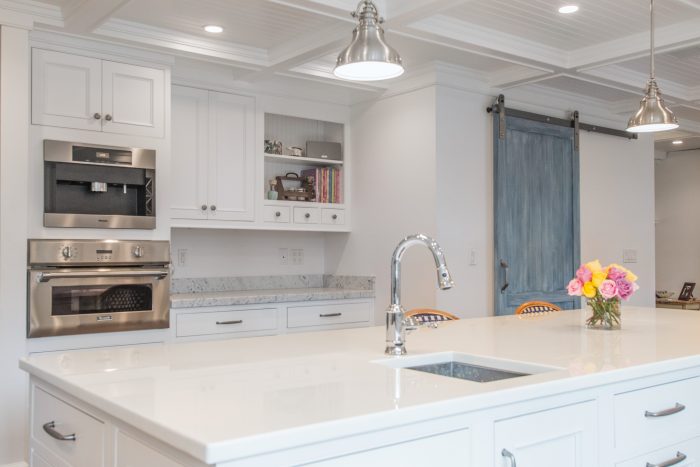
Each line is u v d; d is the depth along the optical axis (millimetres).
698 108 5711
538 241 5016
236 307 4242
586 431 1730
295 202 4844
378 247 4922
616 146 5945
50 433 1737
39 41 3504
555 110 5383
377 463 1285
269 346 2256
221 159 4473
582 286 2865
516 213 4871
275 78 4543
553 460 1638
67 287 3531
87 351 2143
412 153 4668
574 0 3502
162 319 3846
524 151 4953
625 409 1857
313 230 4957
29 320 3414
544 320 3199
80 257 3559
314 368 1816
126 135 3768
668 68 4777
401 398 1417
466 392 1476
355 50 2119
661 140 8016
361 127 5090
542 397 1605
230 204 4508
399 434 1319
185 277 4742
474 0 3488
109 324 3654
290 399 1415
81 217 3561
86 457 1588
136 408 1344
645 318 3301
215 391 1509
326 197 5078
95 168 3621
